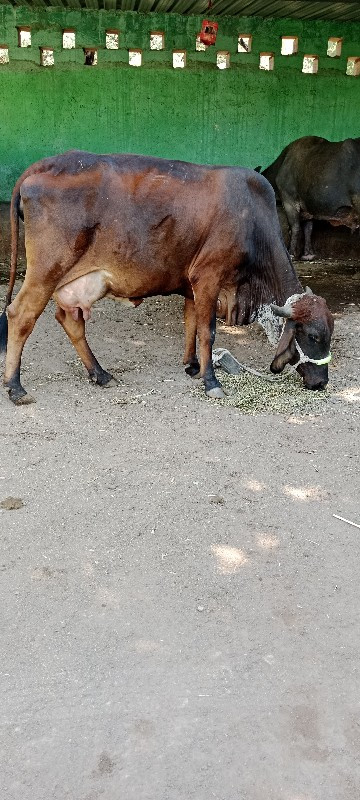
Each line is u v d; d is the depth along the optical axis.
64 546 3.54
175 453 4.57
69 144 10.45
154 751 2.45
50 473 4.26
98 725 2.55
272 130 10.70
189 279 5.32
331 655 2.90
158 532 3.68
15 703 2.63
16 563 3.39
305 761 2.43
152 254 5.09
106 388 5.64
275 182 10.45
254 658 2.87
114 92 10.24
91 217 4.91
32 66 10.00
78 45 9.97
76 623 3.02
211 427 4.97
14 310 5.12
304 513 3.91
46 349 6.55
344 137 10.87
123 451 4.57
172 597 3.20
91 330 7.21
